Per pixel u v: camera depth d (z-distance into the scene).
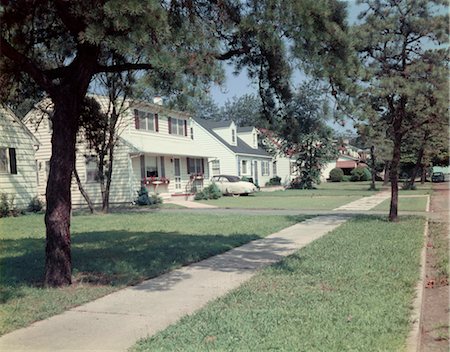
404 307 5.33
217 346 4.27
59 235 6.93
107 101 21.28
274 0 6.89
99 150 20.05
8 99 9.27
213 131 38.16
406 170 45.09
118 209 22.09
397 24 12.20
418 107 12.71
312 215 16.59
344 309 5.25
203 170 32.19
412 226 12.31
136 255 9.19
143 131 26.22
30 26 8.06
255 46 7.96
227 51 8.20
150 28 5.77
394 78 11.55
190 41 7.29
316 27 6.95
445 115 12.23
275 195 30.42
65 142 7.09
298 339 4.38
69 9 6.52
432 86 11.83
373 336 4.42
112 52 7.93
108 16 5.44
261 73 8.58
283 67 7.94
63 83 7.33
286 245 10.17
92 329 4.96
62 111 7.10
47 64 9.45
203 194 27.59
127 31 5.70
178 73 7.27
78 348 4.41
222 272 7.63
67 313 5.57
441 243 9.98
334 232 11.59
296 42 7.03
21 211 20.20
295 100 8.82
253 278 6.96
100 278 7.37
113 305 5.87
